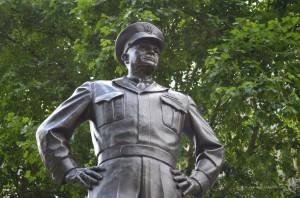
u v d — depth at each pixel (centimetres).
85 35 1043
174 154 404
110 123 403
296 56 1021
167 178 388
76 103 418
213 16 1052
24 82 1154
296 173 1170
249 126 1048
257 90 916
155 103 417
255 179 1128
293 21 991
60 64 1175
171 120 413
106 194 376
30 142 953
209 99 1019
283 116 945
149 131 399
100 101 412
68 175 388
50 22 1144
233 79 954
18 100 1136
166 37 1059
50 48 1202
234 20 1088
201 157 418
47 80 1118
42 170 980
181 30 1082
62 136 404
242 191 1130
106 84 429
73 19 1129
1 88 1147
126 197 373
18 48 1205
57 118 409
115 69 987
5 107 1141
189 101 440
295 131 1076
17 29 1198
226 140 1086
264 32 969
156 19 954
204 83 1029
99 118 409
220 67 941
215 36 1064
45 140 398
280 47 981
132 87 424
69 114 411
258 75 964
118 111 406
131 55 438
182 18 1066
